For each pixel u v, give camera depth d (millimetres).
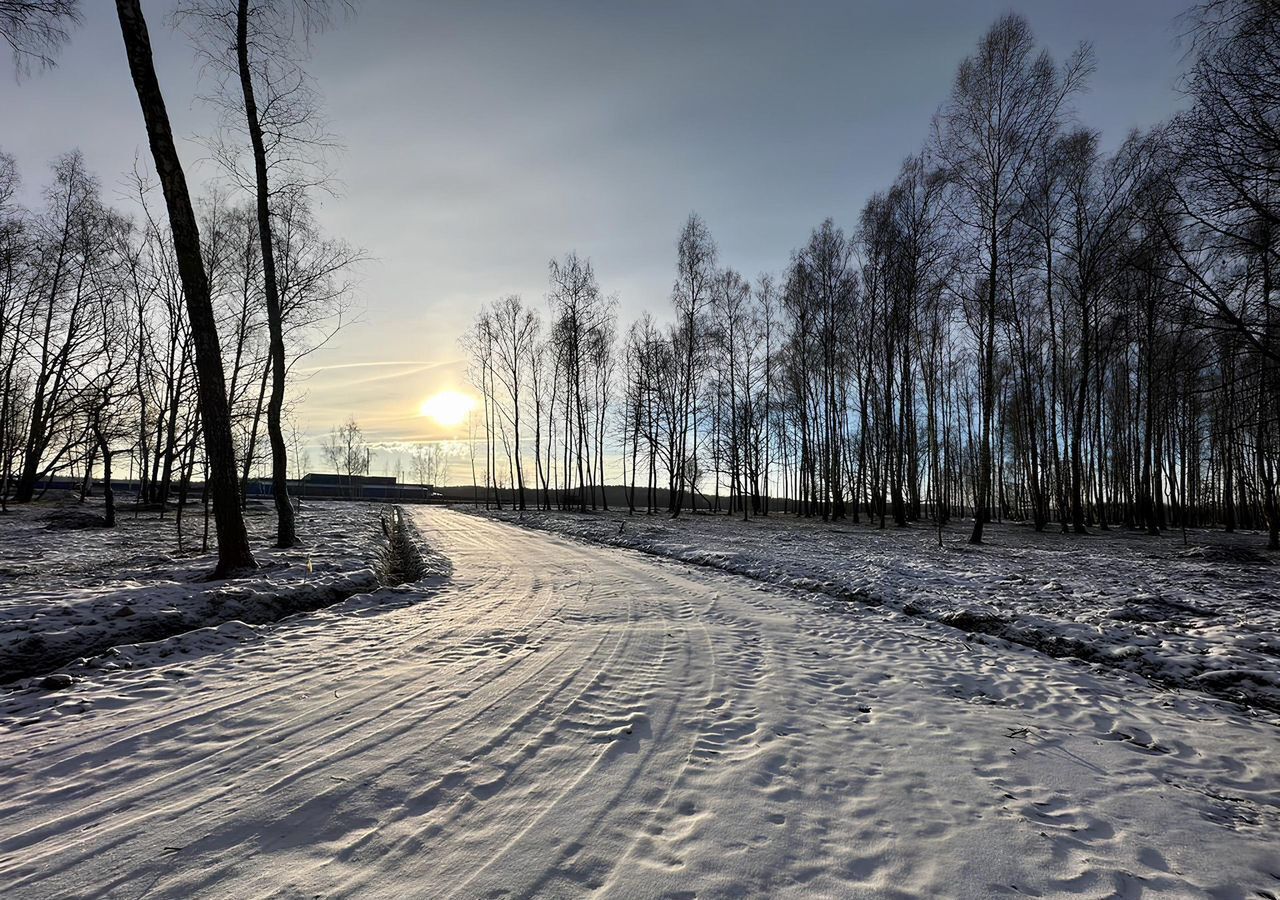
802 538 20891
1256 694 5422
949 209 19469
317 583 8977
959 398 43000
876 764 3869
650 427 39094
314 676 5246
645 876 2570
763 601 9773
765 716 4625
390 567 13594
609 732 4156
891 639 7461
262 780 3293
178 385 27328
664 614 8531
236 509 9250
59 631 5926
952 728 4566
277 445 13453
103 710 4367
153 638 6453
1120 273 15391
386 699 4668
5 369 25734
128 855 2594
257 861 2568
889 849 2885
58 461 26016
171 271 26938
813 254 31812
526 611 8500
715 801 3268
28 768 3428
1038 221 22688
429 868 2561
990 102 18234
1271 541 17469
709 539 20094
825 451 33406
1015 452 44625
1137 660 6398
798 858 2770
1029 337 30188
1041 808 3383
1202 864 2895
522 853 2695
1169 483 36500
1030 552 16484
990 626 7957
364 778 3336
